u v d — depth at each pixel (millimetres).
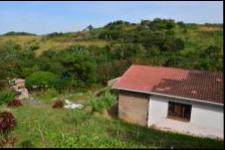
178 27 70438
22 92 29266
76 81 36250
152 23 75312
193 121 20625
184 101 20797
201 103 20219
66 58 38562
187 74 24234
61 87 34656
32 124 17766
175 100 21172
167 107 21625
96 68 38656
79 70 36969
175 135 19156
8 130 16000
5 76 25859
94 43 63562
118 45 54562
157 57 43938
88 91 35156
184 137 18641
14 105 24484
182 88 21812
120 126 19312
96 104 24469
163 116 21812
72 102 28250
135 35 61562
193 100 20234
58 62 39156
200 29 67875
